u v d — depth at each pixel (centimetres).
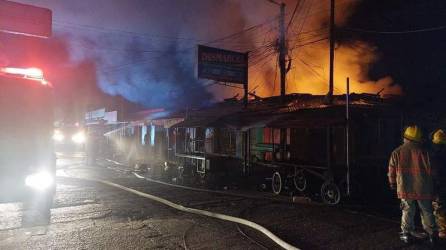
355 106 1173
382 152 1173
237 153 1636
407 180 553
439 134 630
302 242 575
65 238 602
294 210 834
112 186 1259
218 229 664
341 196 952
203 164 1520
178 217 770
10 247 554
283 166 1172
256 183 1355
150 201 969
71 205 898
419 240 576
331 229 655
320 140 1215
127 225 694
